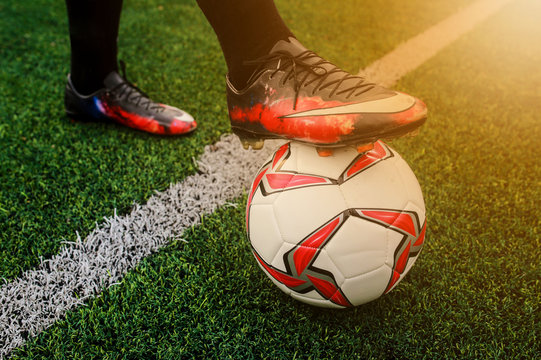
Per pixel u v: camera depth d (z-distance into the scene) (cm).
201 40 285
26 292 134
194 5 336
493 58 274
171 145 196
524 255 141
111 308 128
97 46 183
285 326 123
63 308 130
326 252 106
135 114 196
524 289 130
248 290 132
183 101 225
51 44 280
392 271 111
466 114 216
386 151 119
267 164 122
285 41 118
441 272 136
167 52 270
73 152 192
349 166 110
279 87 115
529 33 312
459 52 281
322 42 284
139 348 119
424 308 126
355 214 106
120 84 197
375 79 245
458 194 167
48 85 238
